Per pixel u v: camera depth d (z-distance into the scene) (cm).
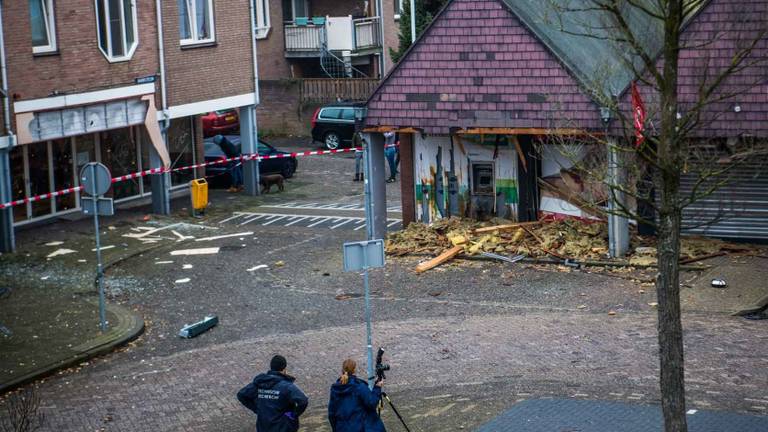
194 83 3059
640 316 1909
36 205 2845
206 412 1568
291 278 2309
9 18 2541
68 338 1959
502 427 1403
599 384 1562
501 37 2306
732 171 2064
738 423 1368
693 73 2053
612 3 1273
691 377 1566
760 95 2102
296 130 4500
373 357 1756
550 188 2458
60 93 2673
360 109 2439
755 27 2066
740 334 1767
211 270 2398
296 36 4675
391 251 2428
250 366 1769
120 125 2858
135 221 2875
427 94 2389
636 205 2356
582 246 2311
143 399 1641
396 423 1450
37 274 2388
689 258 2208
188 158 3303
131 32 2873
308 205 3109
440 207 2602
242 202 3170
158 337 1980
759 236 2288
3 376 1767
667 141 1206
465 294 2122
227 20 3144
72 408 1616
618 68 2192
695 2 1361
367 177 2500
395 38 4816
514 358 1712
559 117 2120
